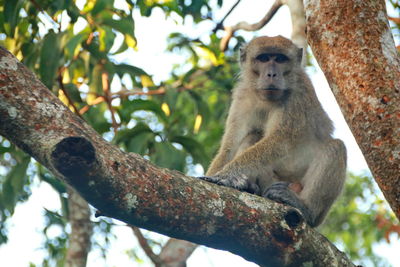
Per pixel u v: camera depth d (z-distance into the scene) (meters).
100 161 6.45
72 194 13.65
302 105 12.85
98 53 13.09
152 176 7.26
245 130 13.53
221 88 16.42
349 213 20.92
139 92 15.04
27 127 6.84
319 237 8.44
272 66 12.80
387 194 7.58
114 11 13.24
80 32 11.95
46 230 16.83
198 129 15.51
